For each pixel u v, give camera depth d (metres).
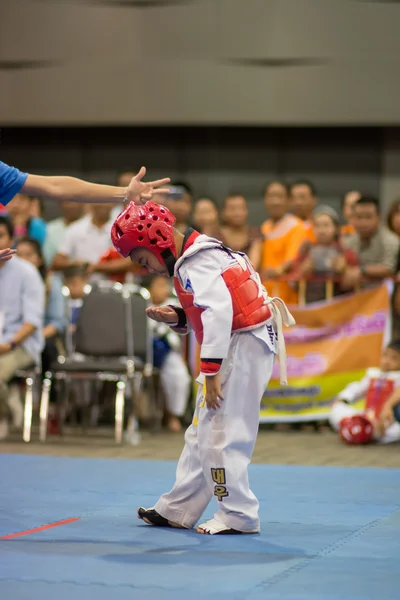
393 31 13.67
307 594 3.44
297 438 9.46
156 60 14.31
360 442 8.82
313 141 14.73
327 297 10.09
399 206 10.26
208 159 15.05
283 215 10.52
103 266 10.14
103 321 9.31
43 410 9.09
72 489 6.09
